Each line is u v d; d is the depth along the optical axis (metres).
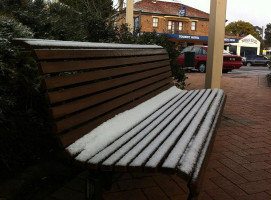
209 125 2.06
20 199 2.09
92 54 1.94
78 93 1.70
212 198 2.14
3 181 2.28
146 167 1.32
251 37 46.12
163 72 3.86
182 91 4.06
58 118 1.50
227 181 2.42
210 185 2.34
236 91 7.73
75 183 2.32
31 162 2.63
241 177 2.50
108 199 2.11
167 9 41.88
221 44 4.39
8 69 2.27
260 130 3.90
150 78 3.19
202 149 1.61
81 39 4.48
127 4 8.02
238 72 17.19
